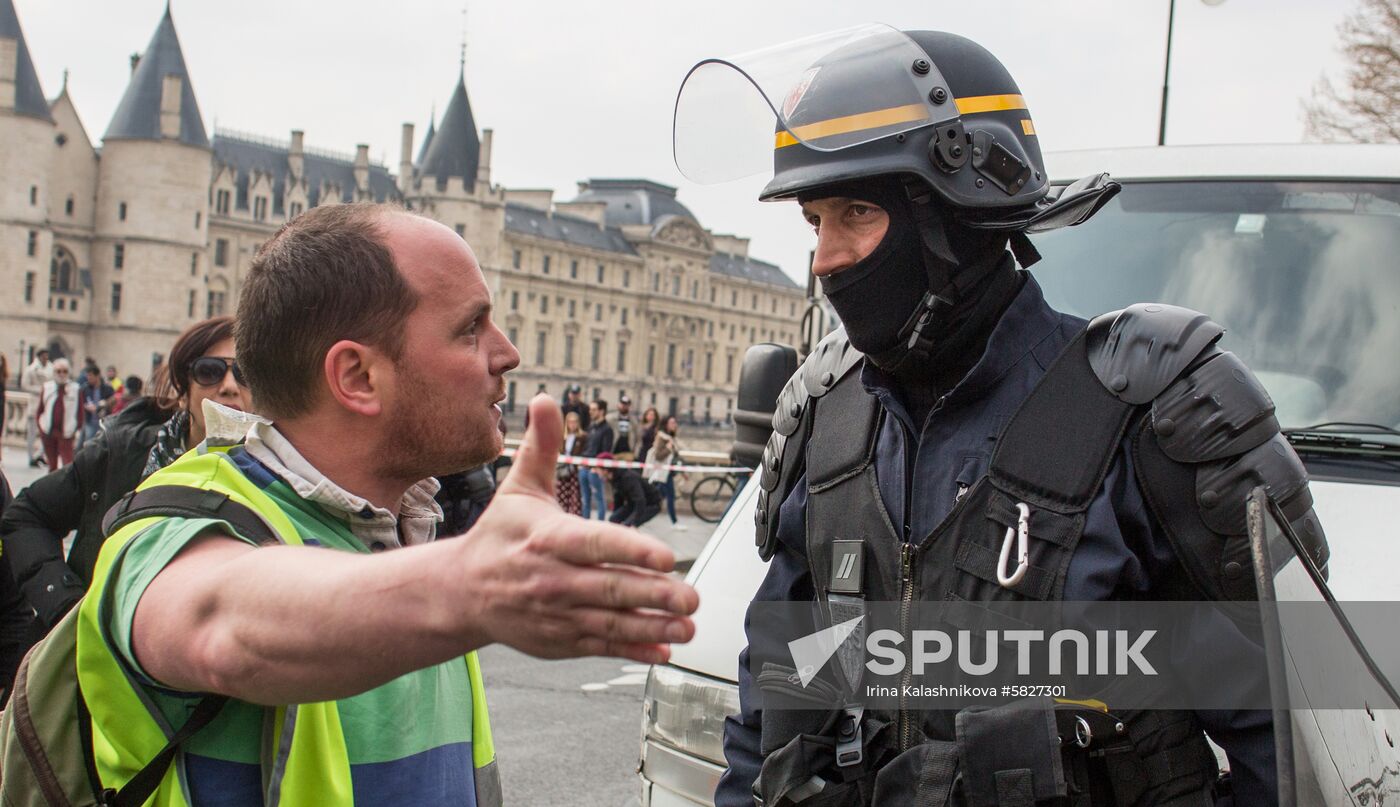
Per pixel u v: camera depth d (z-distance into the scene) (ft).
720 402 467.11
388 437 4.82
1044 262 10.97
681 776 8.45
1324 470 8.75
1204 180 11.14
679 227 443.32
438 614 3.31
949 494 5.31
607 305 420.77
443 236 4.90
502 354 5.01
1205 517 4.89
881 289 5.57
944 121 5.40
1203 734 5.15
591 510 53.98
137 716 4.29
